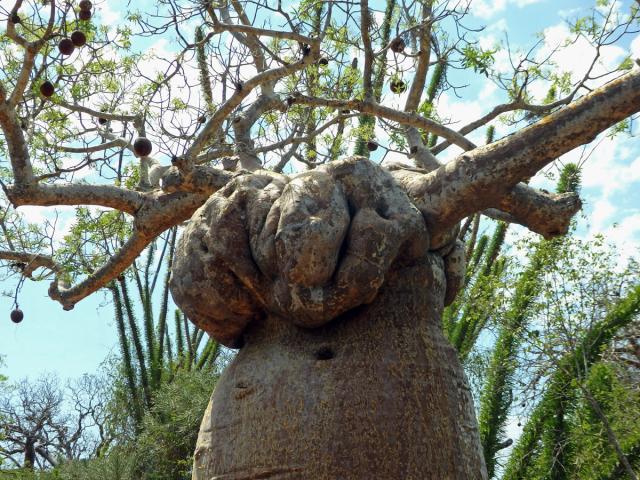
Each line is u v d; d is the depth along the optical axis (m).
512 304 11.89
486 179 5.23
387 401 5.01
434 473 4.96
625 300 11.66
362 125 11.45
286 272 4.97
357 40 7.94
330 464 4.89
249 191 5.29
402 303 5.26
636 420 11.07
